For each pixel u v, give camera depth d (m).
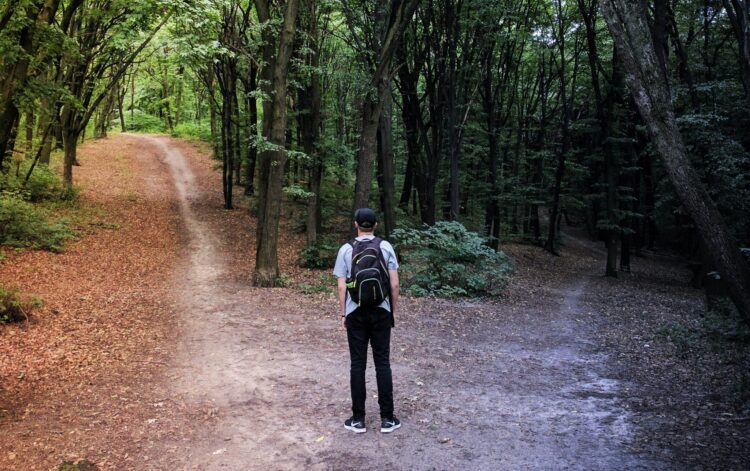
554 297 14.36
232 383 5.59
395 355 6.88
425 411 4.88
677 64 18.05
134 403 4.92
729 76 15.97
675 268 28.34
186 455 3.88
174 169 32.44
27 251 13.01
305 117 16.53
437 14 17.58
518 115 28.30
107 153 34.56
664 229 31.81
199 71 22.66
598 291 16.95
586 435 4.39
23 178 18.14
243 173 31.27
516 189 26.41
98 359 6.27
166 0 10.83
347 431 4.36
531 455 3.97
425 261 13.57
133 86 48.19
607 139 20.73
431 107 18.14
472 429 4.48
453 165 17.16
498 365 6.77
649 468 3.72
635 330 9.84
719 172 11.98
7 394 4.95
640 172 27.78
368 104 13.09
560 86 27.38
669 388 5.77
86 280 11.30
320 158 16.61
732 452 3.92
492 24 16.78
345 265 4.37
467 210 27.00
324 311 9.47
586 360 7.30
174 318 8.70
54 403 4.80
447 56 17.14
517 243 30.19
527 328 9.53
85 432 4.21
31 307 7.96
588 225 37.59
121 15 16.81
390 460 3.85
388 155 15.80
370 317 4.31
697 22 17.52
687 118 12.07
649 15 13.94
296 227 20.88
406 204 26.00
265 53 13.95
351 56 18.66
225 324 8.29
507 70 21.97
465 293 12.48
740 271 4.48
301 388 5.45
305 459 3.85
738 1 8.67
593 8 20.59
